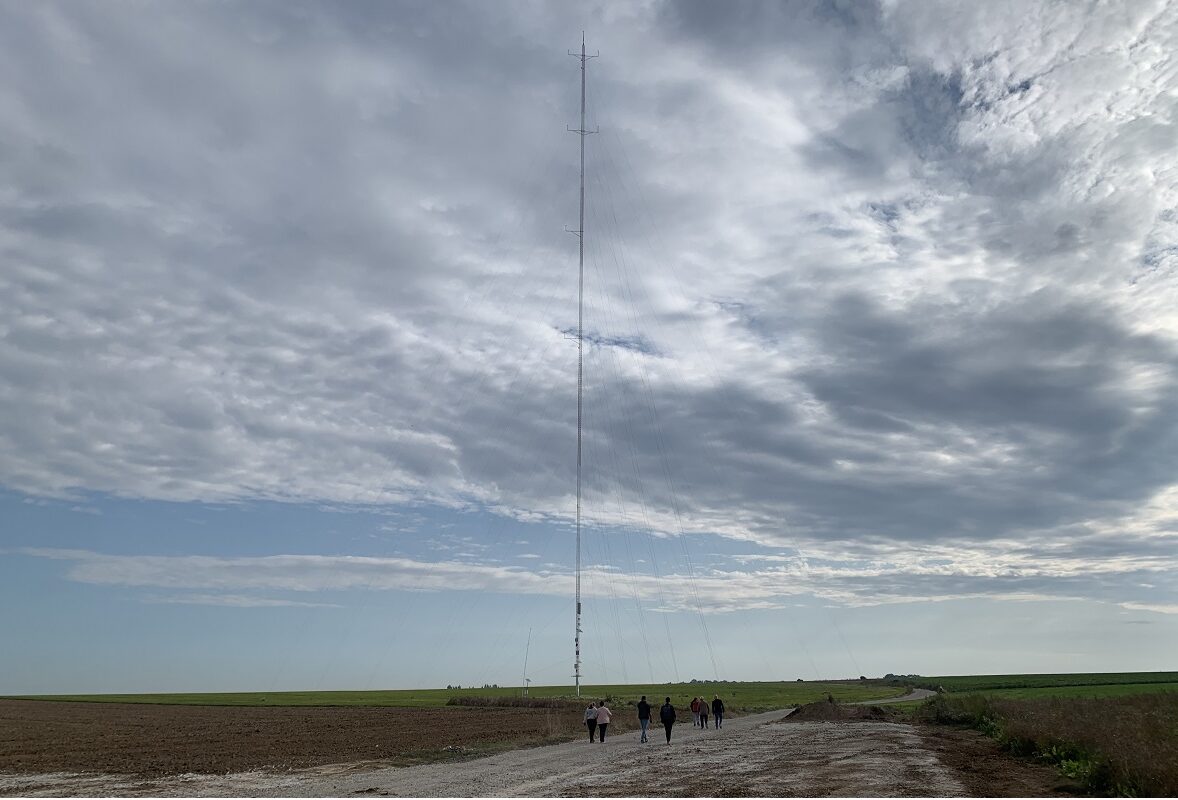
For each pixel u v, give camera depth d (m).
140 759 38.31
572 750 40.69
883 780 25.66
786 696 137.62
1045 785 23.67
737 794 23.50
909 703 98.62
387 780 29.27
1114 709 43.75
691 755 36.31
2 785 29.41
